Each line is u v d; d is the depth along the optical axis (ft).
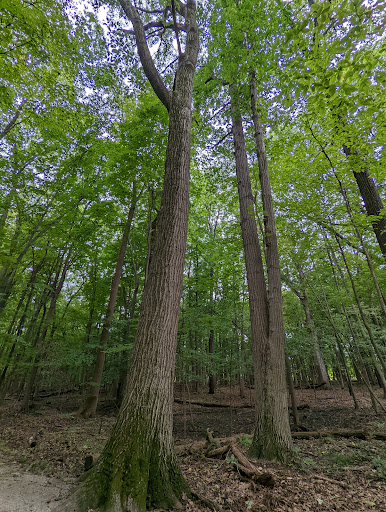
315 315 39.52
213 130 32.50
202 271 42.65
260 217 18.98
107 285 44.16
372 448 15.34
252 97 22.18
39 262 37.24
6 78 18.52
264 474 10.72
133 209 36.83
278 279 17.79
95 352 34.04
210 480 11.28
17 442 18.43
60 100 24.66
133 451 9.09
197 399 42.47
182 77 16.76
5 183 26.71
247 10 21.13
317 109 12.10
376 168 17.54
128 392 10.42
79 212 38.19
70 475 12.24
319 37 10.65
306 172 21.83
